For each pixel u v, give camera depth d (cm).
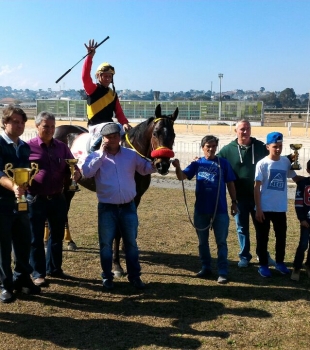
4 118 410
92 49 539
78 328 384
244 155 526
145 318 405
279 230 509
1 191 405
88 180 570
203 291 469
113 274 489
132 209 470
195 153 1642
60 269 499
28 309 420
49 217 480
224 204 492
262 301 444
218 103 3722
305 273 524
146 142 501
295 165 495
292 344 361
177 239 659
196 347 355
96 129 547
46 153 457
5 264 423
